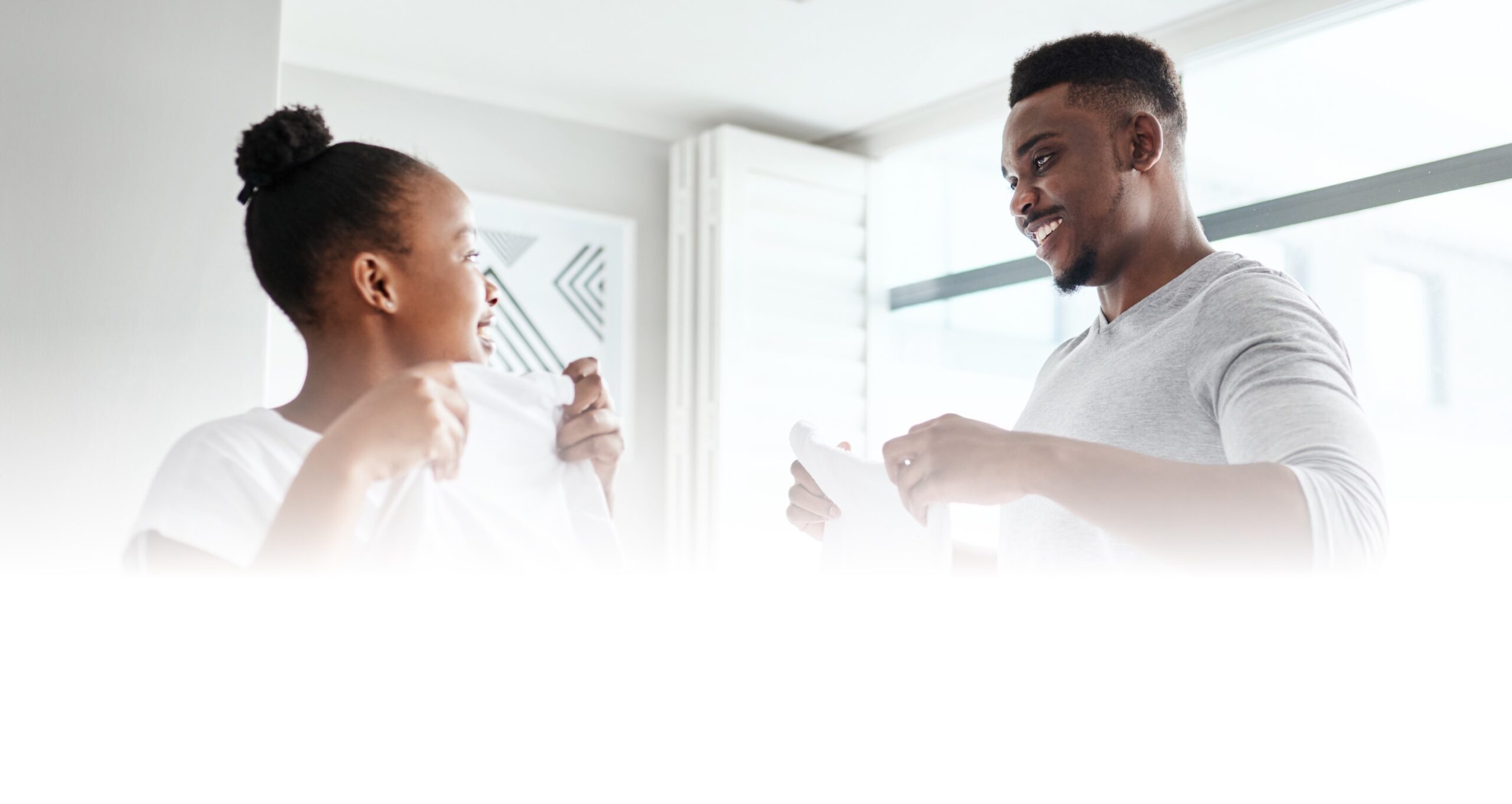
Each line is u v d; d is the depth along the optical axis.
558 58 3.29
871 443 3.86
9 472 1.72
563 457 0.93
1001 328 3.69
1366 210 2.69
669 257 3.82
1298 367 0.87
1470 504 2.65
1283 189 2.89
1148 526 0.76
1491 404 2.62
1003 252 3.63
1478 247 2.59
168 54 1.88
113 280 1.81
